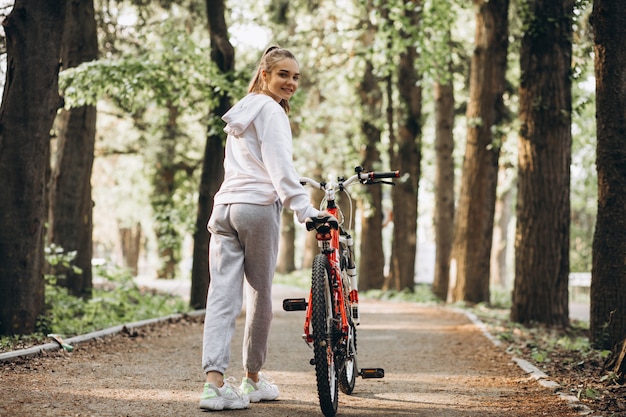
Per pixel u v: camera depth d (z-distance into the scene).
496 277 35.16
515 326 11.65
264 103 4.60
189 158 27.45
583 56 12.34
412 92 22.56
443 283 21.41
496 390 5.75
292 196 4.42
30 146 7.89
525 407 5.01
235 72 12.98
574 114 12.31
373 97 24.16
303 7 22.73
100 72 11.98
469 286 17.56
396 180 22.77
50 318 8.19
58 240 13.21
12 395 4.72
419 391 5.69
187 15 17.86
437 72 17.75
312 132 26.91
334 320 4.60
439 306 16.95
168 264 32.56
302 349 8.37
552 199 12.04
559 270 12.14
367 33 23.19
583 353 7.73
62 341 7.17
